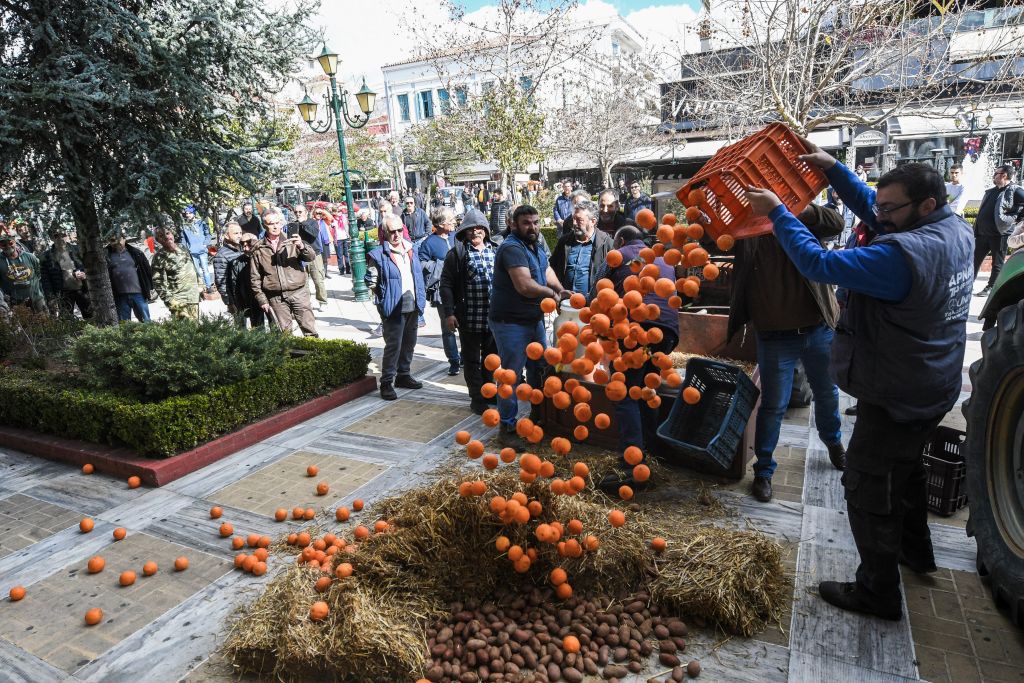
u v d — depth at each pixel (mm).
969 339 7188
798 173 2512
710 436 4168
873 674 2443
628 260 3975
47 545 3727
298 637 2480
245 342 5625
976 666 2447
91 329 5578
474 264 5410
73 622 3006
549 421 4934
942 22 8242
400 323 6105
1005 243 9141
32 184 6535
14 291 9141
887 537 2615
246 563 3365
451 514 2867
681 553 2969
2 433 5488
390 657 2414
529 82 14062
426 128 33250
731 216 2400
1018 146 17438
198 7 6660
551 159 24094
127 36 6312
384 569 2721
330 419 5750
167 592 3227
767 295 3607
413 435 5250
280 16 7246
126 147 6805
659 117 23047
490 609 2721
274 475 4598
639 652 2611
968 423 2904
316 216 16391
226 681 2584
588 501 3348
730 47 11664
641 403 4434
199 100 6852
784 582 3025
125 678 2617
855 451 2633
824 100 10414
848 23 8758
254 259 6922
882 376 2436
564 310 4617
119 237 6785
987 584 2943
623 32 25891
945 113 9000
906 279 2281
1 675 2660
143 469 4512
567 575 2811
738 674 2492
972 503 2834
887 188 2408
